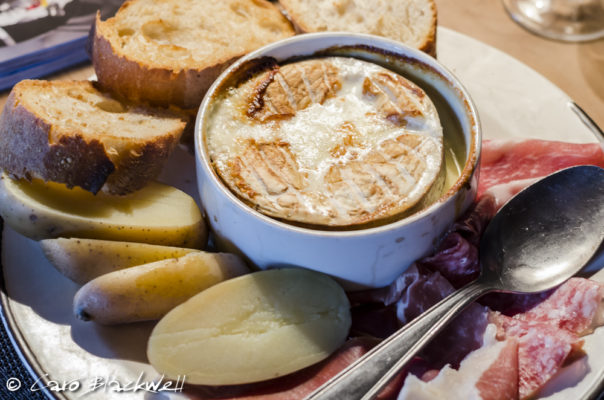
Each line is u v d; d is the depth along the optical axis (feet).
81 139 0.97
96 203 0.99
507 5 1.48
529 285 0.96
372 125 1.02
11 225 0.98
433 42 1.18
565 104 1.17
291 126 1.02
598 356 0.89
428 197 0.96
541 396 0.87
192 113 1.12
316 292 0.93
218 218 0.98
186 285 0.94
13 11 1.35
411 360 0.90
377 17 1.22
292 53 1.09
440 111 1.07
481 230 0.99
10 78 1.28
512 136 1.16
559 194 1.01
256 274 0.94
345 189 0.95
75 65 1.32
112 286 0.91
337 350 0.92
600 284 0.92
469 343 0.92
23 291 0.97
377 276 0.96
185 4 1.22
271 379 0.90
